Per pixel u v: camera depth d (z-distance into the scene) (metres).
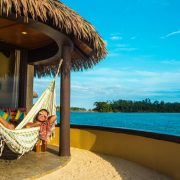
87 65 5.15
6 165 3.53
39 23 3.53
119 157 4.45
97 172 3.57
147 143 3.98
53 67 5.69
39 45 4.98
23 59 5.19
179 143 3.40
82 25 3.62
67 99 4.15
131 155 4.26
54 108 4.03
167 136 3.60
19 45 5.02
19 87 5.16
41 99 3.91
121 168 3.79
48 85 4.00
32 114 3.76
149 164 3.92
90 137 4.97
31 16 3.36
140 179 3.35
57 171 3.50
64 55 4.14
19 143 3.30
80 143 5.11
